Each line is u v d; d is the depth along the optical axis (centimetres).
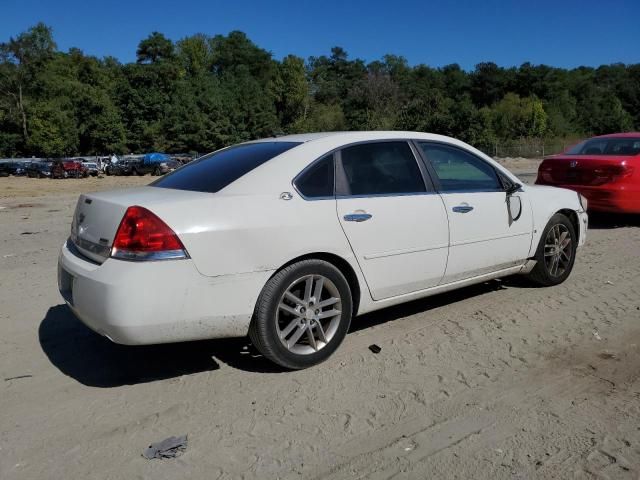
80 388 362
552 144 5700
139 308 323
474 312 493
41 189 2844
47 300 550
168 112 8419
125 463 282
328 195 389
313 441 298
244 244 346
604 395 344
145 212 330
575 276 608
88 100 8281
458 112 5659
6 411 334
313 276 376
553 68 11819
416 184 437
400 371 379
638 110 11069
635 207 859
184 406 337
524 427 309
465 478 266
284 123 9812
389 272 415
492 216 480
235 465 279
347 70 13262
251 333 366
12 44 8038
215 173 397
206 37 12706
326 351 388
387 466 276
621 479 264
